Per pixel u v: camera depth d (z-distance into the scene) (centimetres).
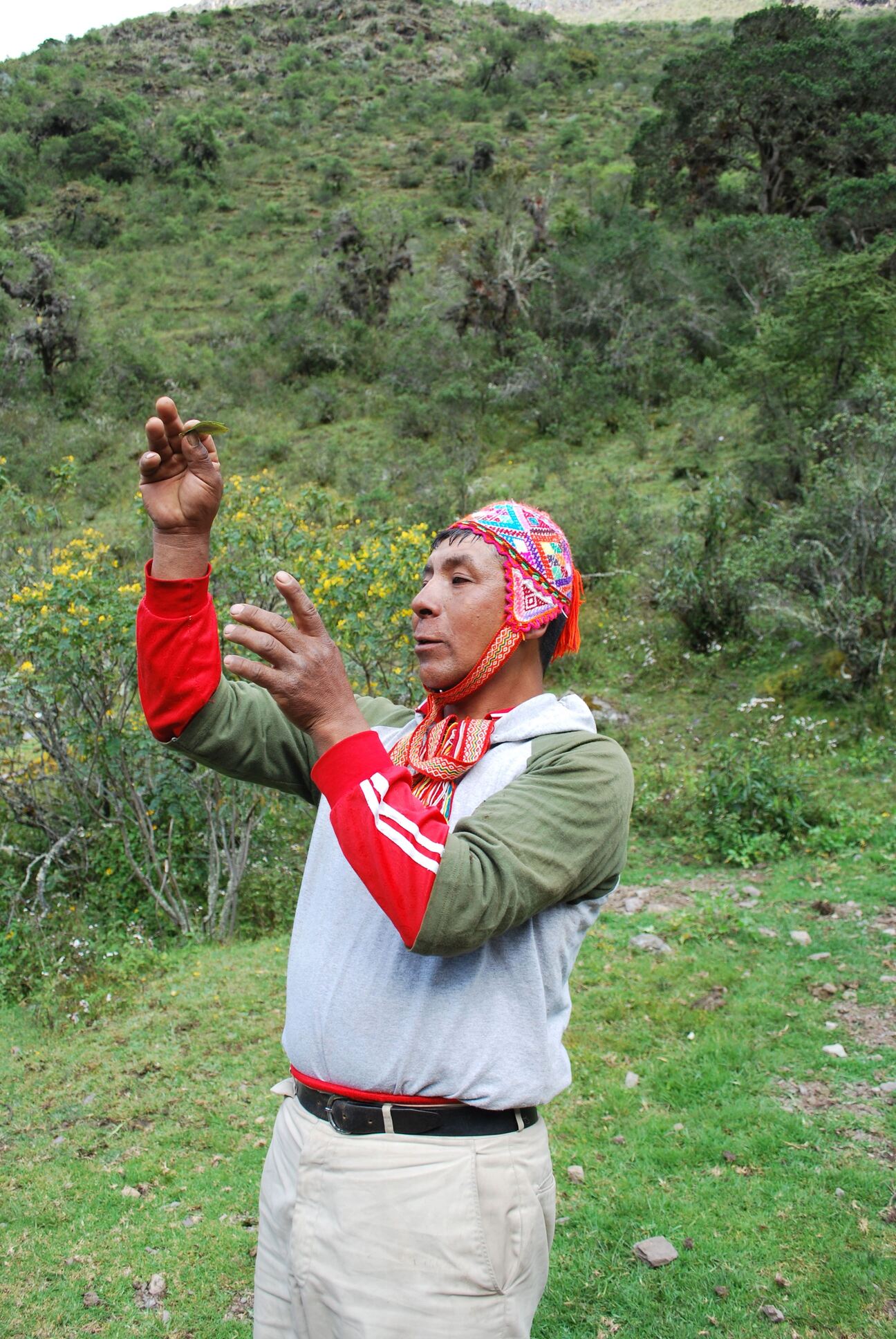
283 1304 140
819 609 992
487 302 2898
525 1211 133
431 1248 128
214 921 658
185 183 6400
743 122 3969
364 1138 133
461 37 9781
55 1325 300
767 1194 343
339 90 8406
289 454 2569
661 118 4100
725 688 1102
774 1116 388
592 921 144
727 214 4062
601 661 1205
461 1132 133
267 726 157
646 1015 478
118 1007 528
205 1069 453
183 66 9294
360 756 123
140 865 688
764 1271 306
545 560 149
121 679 634
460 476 1956
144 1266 325
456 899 118
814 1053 436
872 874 650
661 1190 349
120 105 7331
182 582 145
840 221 3070
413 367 2898
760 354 1470
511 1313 131
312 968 140
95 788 691
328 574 684
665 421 2195
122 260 5306
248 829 663
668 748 993
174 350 3750
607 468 1969
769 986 500
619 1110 401
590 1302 298
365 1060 133
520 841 126
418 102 7875
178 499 145
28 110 7812
